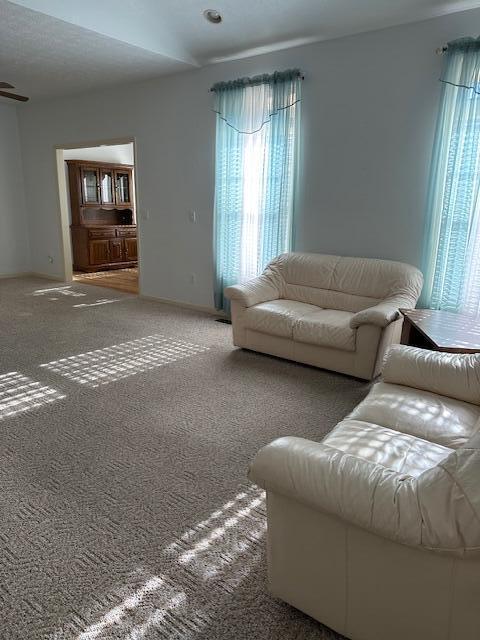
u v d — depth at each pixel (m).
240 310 4.09
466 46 3.38
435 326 3.04
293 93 4.34
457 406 2.07
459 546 1.06
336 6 3.71
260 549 1.82
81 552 1.79
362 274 4.02
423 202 3.89
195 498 2.12
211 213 5.38
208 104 5.11
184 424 2.82
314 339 3.62
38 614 1.53
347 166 4.24
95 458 2.43
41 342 4.34
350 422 1.95
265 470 1.34
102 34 4.11
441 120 3.59
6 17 3.76
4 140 7.35
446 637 1.20
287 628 1.49
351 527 1.26
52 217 7.36
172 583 1.65
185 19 4.30
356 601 1.32
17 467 2.34
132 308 5.77
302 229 4.62
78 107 6.46
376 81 3.96
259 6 3.90
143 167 5.93
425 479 1.15
